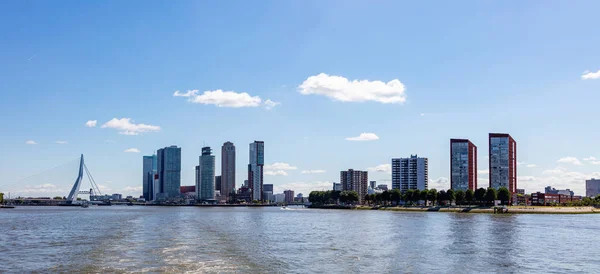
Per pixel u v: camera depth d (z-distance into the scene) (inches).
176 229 6934.1
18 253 4276.6
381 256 4180.6
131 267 3459.6
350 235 6190.9
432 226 7864.2
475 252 4488.2
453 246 4931.1
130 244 4849.9
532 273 3506.4
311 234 6343.5
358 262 3850.9
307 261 3870.6
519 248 4820.4
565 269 3678.6
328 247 4810.5
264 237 5856.3
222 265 3580.2
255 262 3764.8
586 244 5221.5
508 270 3597.4
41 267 3508.9
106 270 3353.8
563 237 5979.3
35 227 7593.5
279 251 4468.5
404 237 5885.8
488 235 6171.3
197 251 4320.9
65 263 3666.3
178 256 3993.6
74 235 5984.3
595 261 4045.3
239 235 6082.7
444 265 3750.0
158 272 3275.1
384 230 7037.4
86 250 4404.5
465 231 6796.3
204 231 6579.7
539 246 5007.4
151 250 4367.6
